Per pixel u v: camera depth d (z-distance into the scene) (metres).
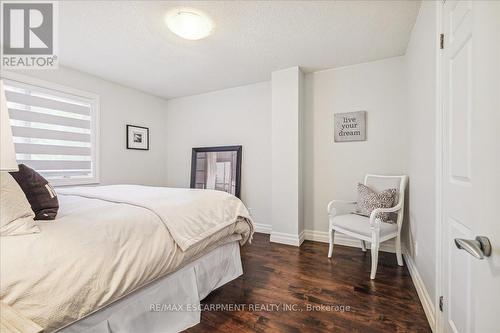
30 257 0.84
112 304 1.10
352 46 2.39
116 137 3.41
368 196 2.40
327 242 3.01
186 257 1.39
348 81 2.87
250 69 2.97
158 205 1.44
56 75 2.74
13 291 0.77
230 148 3.65
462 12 0.96
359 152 2.82
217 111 3.80
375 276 2.08
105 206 1.37
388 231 2.16
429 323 1.45
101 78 3.21
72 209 1.30
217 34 2.15
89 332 1.00
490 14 0.61
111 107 3.34
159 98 4.12
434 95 1.41
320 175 3.05
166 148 4.26
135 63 2.77
